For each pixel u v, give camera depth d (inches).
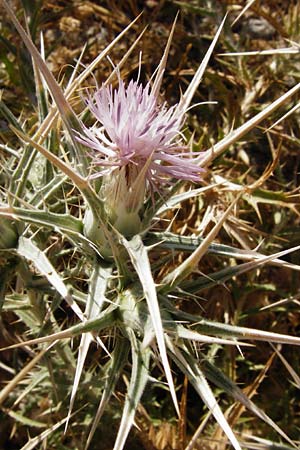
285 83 12.3
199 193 7.6
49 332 8.3
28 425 10.3
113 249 6.4
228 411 9.4
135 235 6.5
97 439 9.8
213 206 10.3
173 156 6.5
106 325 6.3
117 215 6.7
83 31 13.4
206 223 9.0
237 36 13.7
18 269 7.5
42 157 7.9
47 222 6.7
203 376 6.1
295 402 11.1
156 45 13.2
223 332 6.3
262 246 10.9
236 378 11.0
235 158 12.3
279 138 11.9
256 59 13.0
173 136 6.5
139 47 13.1
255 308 10.9
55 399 9.8
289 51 8.7
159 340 5.4
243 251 6.9
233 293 11.1
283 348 11.3
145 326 6.2
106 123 6.4
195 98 13.1
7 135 11.0
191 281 6.9
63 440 10.1
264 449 8.5
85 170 6.8
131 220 6.8
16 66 12.4
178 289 6.7
